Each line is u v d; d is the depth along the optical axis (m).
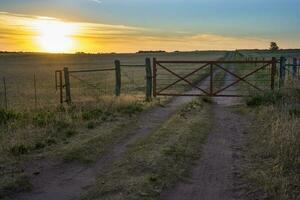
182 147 9.94
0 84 33.56
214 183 7.74
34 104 18.06
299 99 15.84
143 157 8.99
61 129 12.00
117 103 16.38
